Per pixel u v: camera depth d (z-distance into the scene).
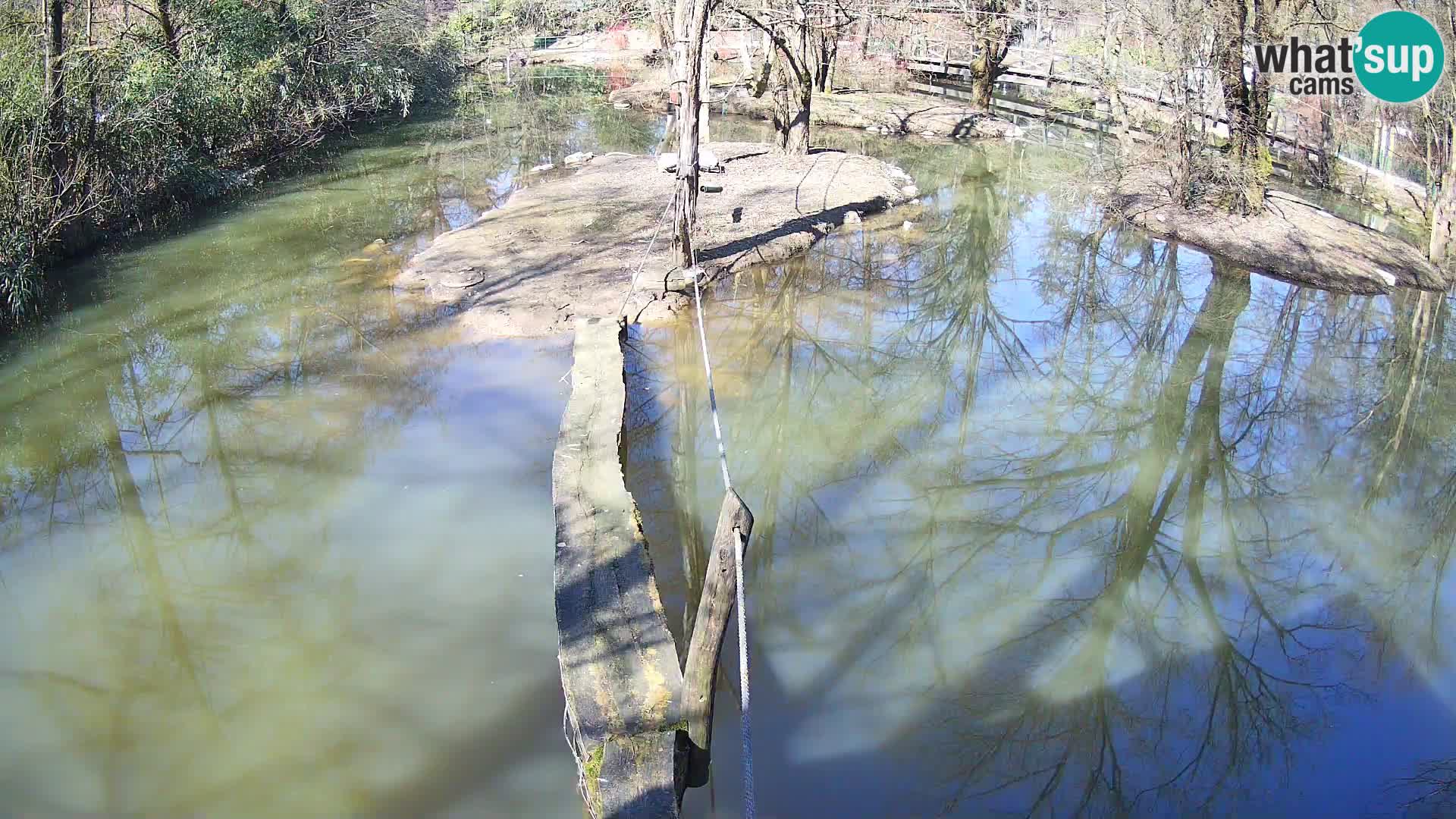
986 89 22.88
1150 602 6.55
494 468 7.49
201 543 6.76
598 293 10.45
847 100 23.91
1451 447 8.88
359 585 6.20
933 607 6.34
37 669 5.57
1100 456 8.53
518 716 5.14
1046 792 4.87
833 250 13.09
